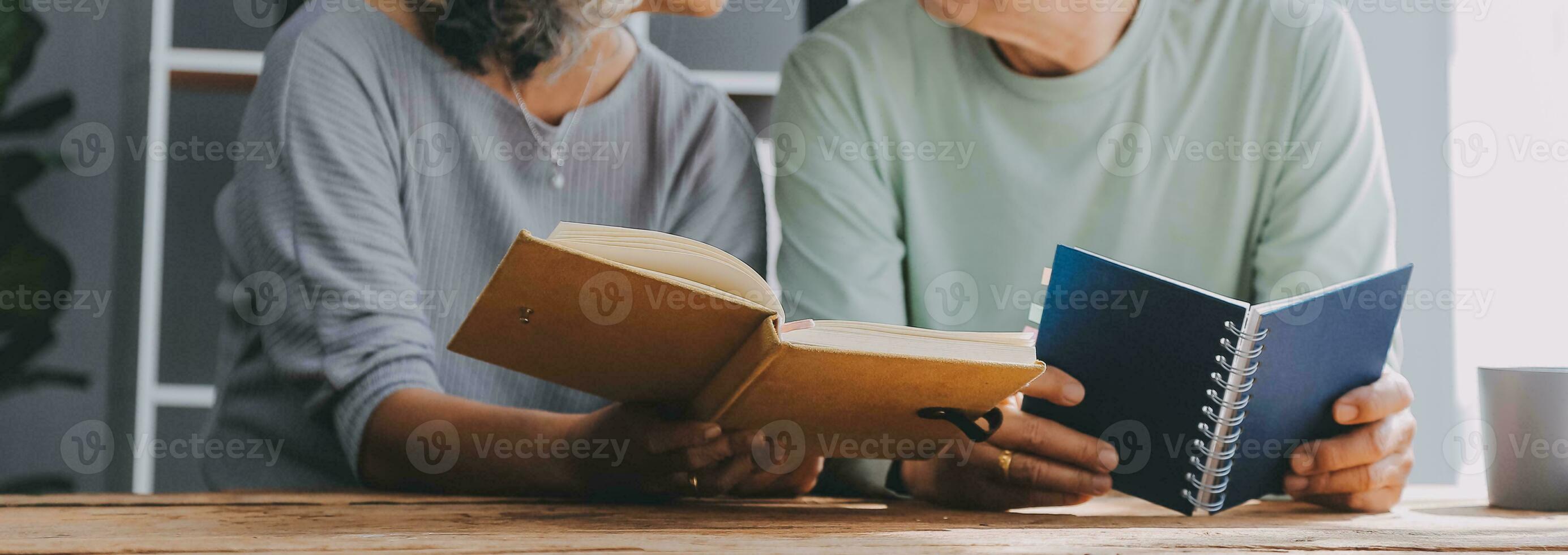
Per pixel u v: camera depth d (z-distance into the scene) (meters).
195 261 2.11
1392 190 1.84
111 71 2.15
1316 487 0.93
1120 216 1.29
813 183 1.30
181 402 2.09
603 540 0.65
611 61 1.41
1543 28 1.74
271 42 1.34
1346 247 1.22
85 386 2.08
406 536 0.67
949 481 0.98
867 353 0.67
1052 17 1.19
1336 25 1.27
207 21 2.08
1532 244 1.80
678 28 1.98
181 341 2.10
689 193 1.41
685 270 0.70
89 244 2.22
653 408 0.91
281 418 1.30
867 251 1.28
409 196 1.32
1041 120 1.29
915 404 0.76
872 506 0.97
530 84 1.37
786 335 0.69
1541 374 0.95
